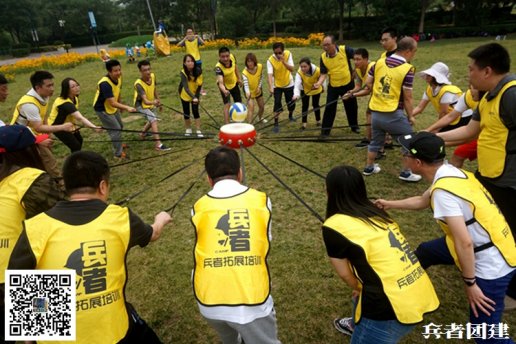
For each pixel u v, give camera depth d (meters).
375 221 2.25
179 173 6.05
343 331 3.07
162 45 19.39
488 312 2.38
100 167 2.13
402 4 40.09
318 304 3.36
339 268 2.26
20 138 2.51
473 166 5.66
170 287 3.66
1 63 41.84
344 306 3.32
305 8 45.03
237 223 2.31
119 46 48.81
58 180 5.15
